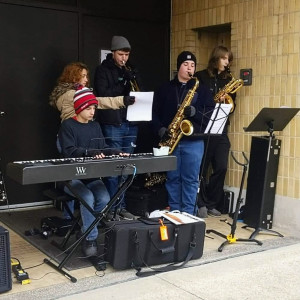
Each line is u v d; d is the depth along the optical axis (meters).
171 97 4.47
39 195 5.03
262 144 4.44
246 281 3.27
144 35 5.41
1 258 2.95
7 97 4.71
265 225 4.49
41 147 4.95
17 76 4.74
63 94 4.14
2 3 4.58
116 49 4.37
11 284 3.00
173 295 3.02
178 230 3.46
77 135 3.60
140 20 5.36
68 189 3.40
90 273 3.32
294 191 4.36
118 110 4.39
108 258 3.36
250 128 4.02
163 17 5.52
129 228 3.31
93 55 5.12
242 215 4.75
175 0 5.50
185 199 4.49
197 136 4.35
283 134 4.43
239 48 4.83
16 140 4.80
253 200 4.52
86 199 3.43
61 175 2.90
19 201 4.93
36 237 4.08
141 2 5.34
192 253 3.54
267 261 3.66
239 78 4.83
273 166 4.45
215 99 4.64
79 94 3.60
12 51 4.68
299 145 4.30
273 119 4.02
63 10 4.88
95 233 3.57
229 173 5.02
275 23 4.47
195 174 4.44
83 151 3.41
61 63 4.94
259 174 4.46
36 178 2.82
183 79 4.43
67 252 3.58
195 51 5.42
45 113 4.93
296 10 4.28
